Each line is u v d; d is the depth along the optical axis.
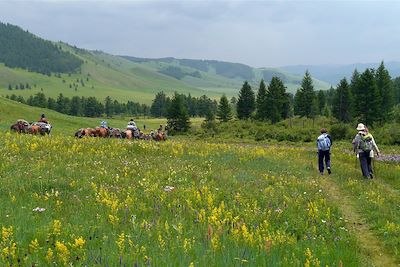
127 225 8.80
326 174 20.92
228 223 9.41
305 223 10.73
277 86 116.62
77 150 20.03
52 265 6.27
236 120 121.94
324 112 133.62
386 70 113.50
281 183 15.95
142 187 13.14
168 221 9.38
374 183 18.34
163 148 24.27
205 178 15.34
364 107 96.31
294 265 7.11
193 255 7.12
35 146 19.16
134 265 6.01
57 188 12.12
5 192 11.16
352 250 8.82
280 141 73.19
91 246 7.28
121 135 35.28
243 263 6.76
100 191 11.42
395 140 59.50
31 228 8.09
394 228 10.72
